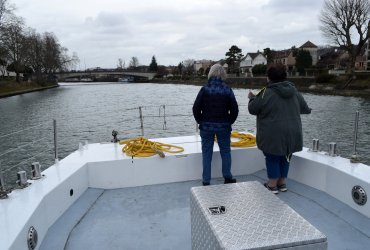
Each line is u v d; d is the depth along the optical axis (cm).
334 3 4912
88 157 372
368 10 4647
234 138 453
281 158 324
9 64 6756
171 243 254
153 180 373
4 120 2553
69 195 311
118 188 365
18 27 6272
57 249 242
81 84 10700
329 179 319
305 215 286
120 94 5244
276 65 304
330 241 244
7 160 1345
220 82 336
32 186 280
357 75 4491
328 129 1443
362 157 1209
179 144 425
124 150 391
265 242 141
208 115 337
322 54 8650
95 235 267
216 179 388
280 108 295
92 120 2264
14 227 205
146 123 2056
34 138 1753
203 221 170
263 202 181
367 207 272
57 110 3119
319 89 4612
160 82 10462
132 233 270
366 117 1973
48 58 7856
